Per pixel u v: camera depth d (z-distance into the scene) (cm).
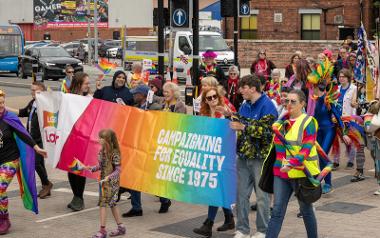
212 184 945
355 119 1260
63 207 1139
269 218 899
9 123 993
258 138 885
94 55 5253
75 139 1105
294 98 822
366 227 973
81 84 1161
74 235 972
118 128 1059
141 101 1125
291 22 4662
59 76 3784
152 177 1014
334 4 4575
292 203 1131
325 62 1159
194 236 949
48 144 1140
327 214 1051
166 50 3572
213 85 984
